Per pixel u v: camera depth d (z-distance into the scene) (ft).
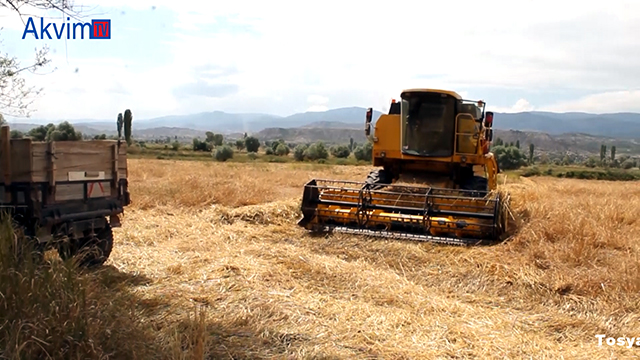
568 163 285.02
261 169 101.24
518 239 28.78
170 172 77.20
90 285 17.47
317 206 33.37
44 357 13.20
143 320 16.94
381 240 30.09
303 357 15.28
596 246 28.53
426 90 38.52
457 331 17.92
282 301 19.80
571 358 16.22
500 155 165.37
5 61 19.75
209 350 15.26
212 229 33.40
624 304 20.54
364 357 15.70
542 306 21.35
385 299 21.21
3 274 14.40
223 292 20.47
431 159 39.27
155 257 26.04
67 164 22.04
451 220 30.58
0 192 21.13
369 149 189.26
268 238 31.68
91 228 23.26
